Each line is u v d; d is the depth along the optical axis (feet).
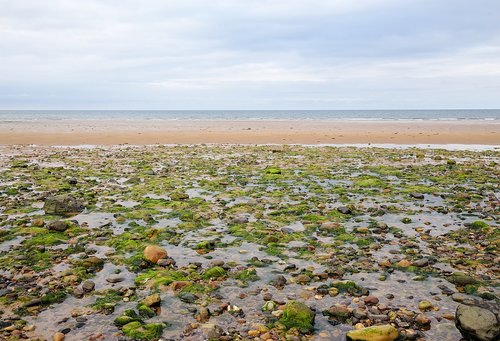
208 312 26.53
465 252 37.52
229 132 186.70
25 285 30.48
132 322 25.03
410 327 24.99
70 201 51.21
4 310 26.86
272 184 69.00
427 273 33.09
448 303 28.07
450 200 57.57
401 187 66.39
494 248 38.09
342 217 49.14
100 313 26.68
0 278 31.76
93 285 30.50
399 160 98.99
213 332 24.04
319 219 48.08
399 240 41.01
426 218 48.93
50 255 36.47
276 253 37.58
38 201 56.18
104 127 220.43
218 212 51.29
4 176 74.69
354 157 104.27
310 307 27.48
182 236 42.24
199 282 31.27
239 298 28.84
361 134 177.17
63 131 185.26
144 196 59.82
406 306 27.61
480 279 31.65
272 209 52.90
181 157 104.17
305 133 182.29
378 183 68.28
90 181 70.85
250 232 43.34
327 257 36.37
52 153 111.75
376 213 50.57
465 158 103.86
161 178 73.87
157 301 27.61
